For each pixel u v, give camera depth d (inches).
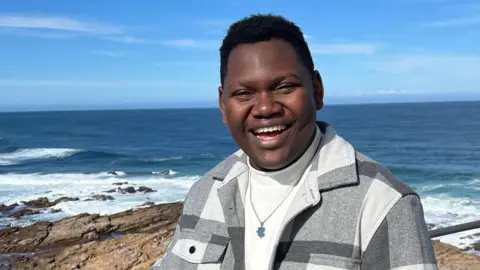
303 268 59.3
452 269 398.6
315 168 64.6
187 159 1903.3
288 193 66.9
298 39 63.2
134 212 764.6
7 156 2033.7
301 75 62.3
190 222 77.0
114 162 1817.2
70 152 2129.7
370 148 2252.7
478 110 6968.5
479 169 1482.5
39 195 1030.4
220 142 2760.8
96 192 1059.9
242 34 63.1
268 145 63.4
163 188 1125.1
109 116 7283.5
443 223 749.3
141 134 3489.2
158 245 528.1
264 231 66.3
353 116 5669.3
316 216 61.1
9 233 668.7
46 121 5595.5
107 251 530.0
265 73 61.2
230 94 65.4
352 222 58.6
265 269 63.1
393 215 57.4
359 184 60.3
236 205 71.9
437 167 1551.4
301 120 62.7
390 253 56.3
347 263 57.2
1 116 7741.1
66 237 657.0
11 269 521.0
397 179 60.8
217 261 69.8
